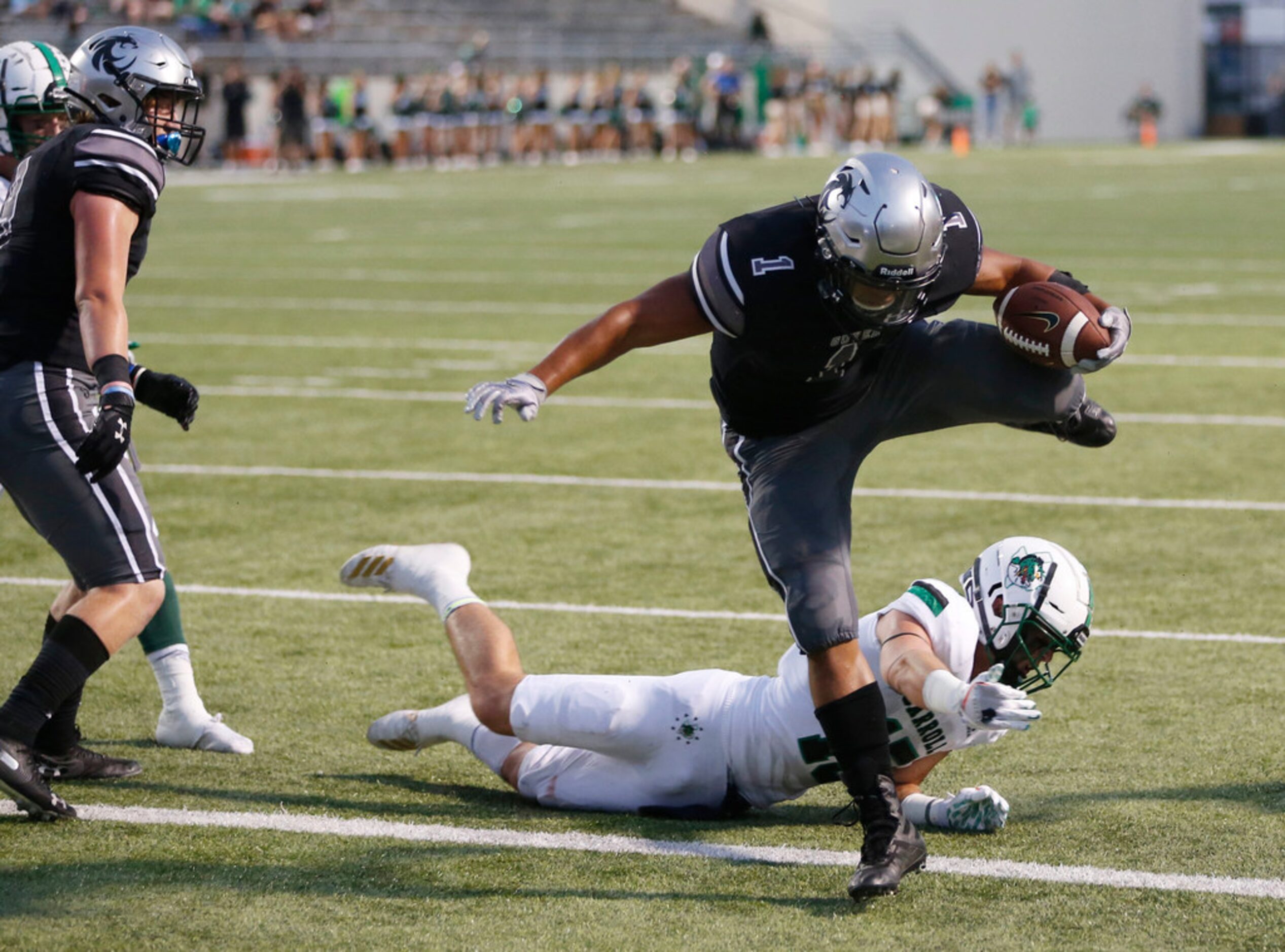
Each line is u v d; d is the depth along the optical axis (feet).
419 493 90.17
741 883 41.04
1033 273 46.42
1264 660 60.44
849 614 41.47
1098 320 44.68
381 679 59.52
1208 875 40.88
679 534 81.10
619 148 464.65
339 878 41.19
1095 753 50.75
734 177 358.02
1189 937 37.45
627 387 124.06
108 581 44.65
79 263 43.09
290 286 183.52
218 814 45.80
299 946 37.19
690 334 42.86
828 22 564.30
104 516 44.60
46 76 51.03
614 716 45.24
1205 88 611.88
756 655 61.82
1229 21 613.52
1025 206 278.05
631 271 192.75
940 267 41.29
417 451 101.14
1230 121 609.42
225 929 38.01
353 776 49.80
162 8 428.15
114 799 47.11
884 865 39.27
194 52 422.82
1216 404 112.98
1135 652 61.62
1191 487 89.76
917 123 554.05
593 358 41.93
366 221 267.18
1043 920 38.47
